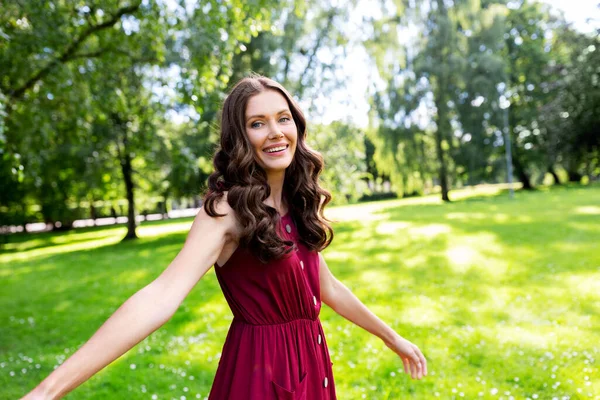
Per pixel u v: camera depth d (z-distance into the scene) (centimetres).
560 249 945
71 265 1304
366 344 471
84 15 702
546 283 692
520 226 1330
